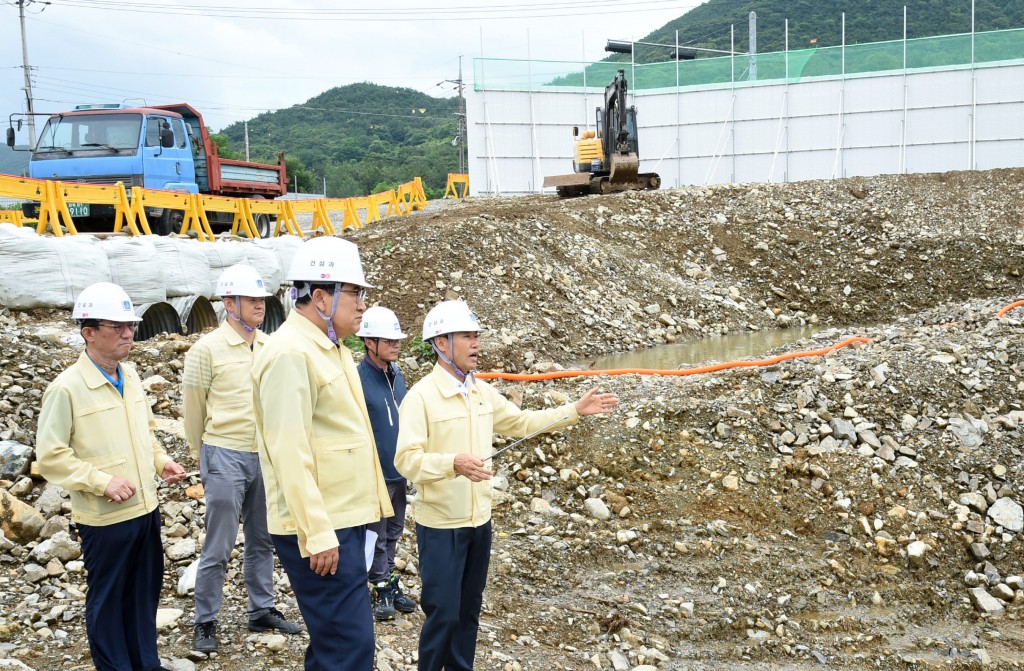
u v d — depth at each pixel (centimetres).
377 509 380
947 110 2895
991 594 679
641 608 618
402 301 1317
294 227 1995
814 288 1827
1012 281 1817
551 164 3170
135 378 463
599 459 807
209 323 1166
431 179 8344
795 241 1958
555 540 702
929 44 2895
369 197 2266
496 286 1412
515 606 609
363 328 532
